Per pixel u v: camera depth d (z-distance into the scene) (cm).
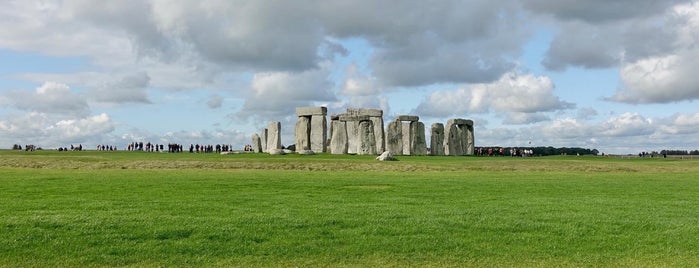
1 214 1777
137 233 1536
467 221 1748
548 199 2308
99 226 1603
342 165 4462
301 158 5162
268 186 2783
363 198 2312
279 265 1326
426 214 1870
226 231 1571
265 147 7712
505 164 4672
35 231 1536
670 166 4716
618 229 1655
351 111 7138
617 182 3186
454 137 7612
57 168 4122
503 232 1616
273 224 1667
